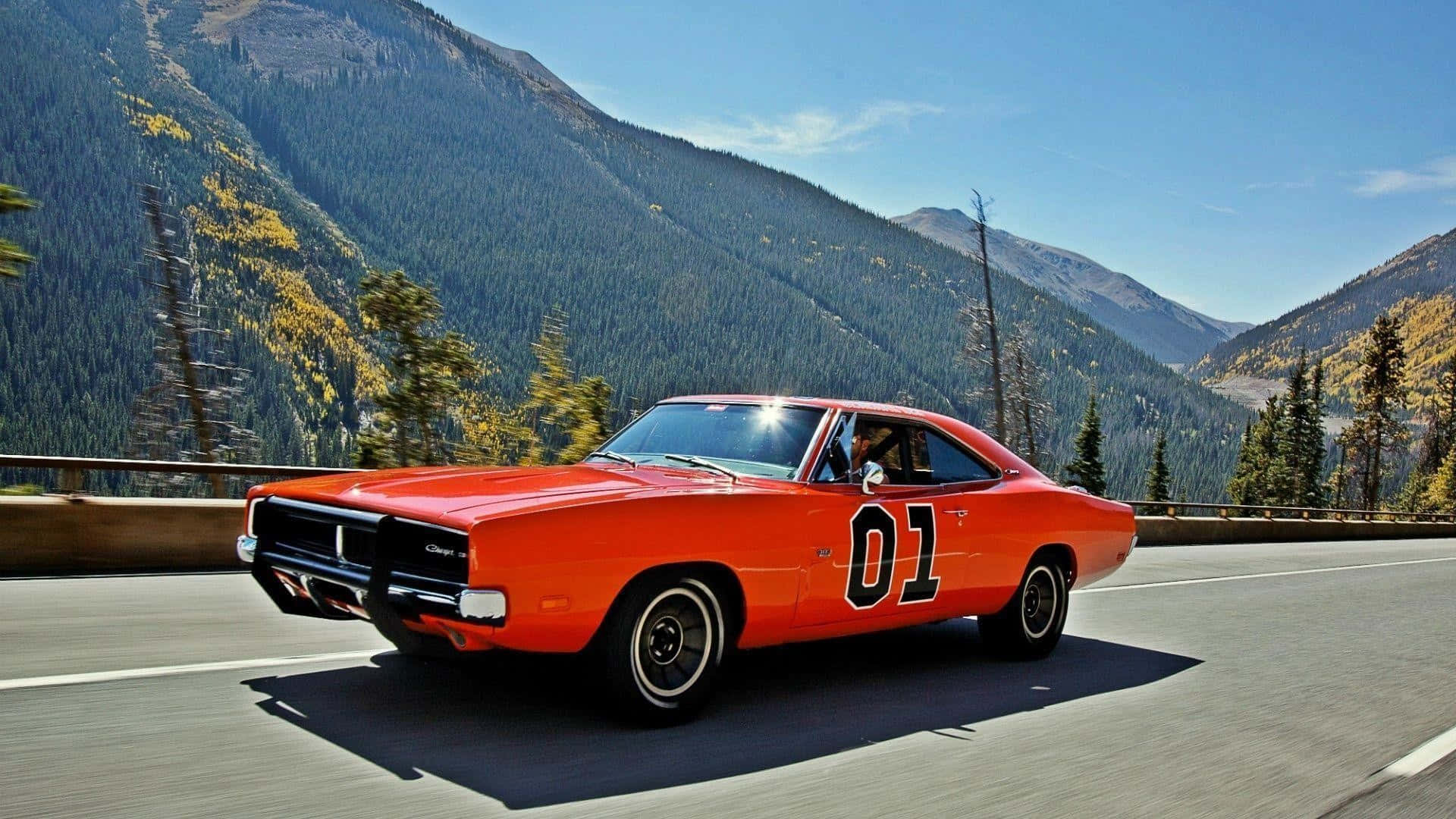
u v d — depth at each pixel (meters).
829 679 5.71
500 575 3.81
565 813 3.38
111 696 4.44
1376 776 4.53
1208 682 6.38
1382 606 11.14
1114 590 11.15
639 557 4.17
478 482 4.55
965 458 6.18
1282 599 11.28
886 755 4.35
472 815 3.30
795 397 5.70
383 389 20.94
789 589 4.79
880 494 5.38
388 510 4.05
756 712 4.86
